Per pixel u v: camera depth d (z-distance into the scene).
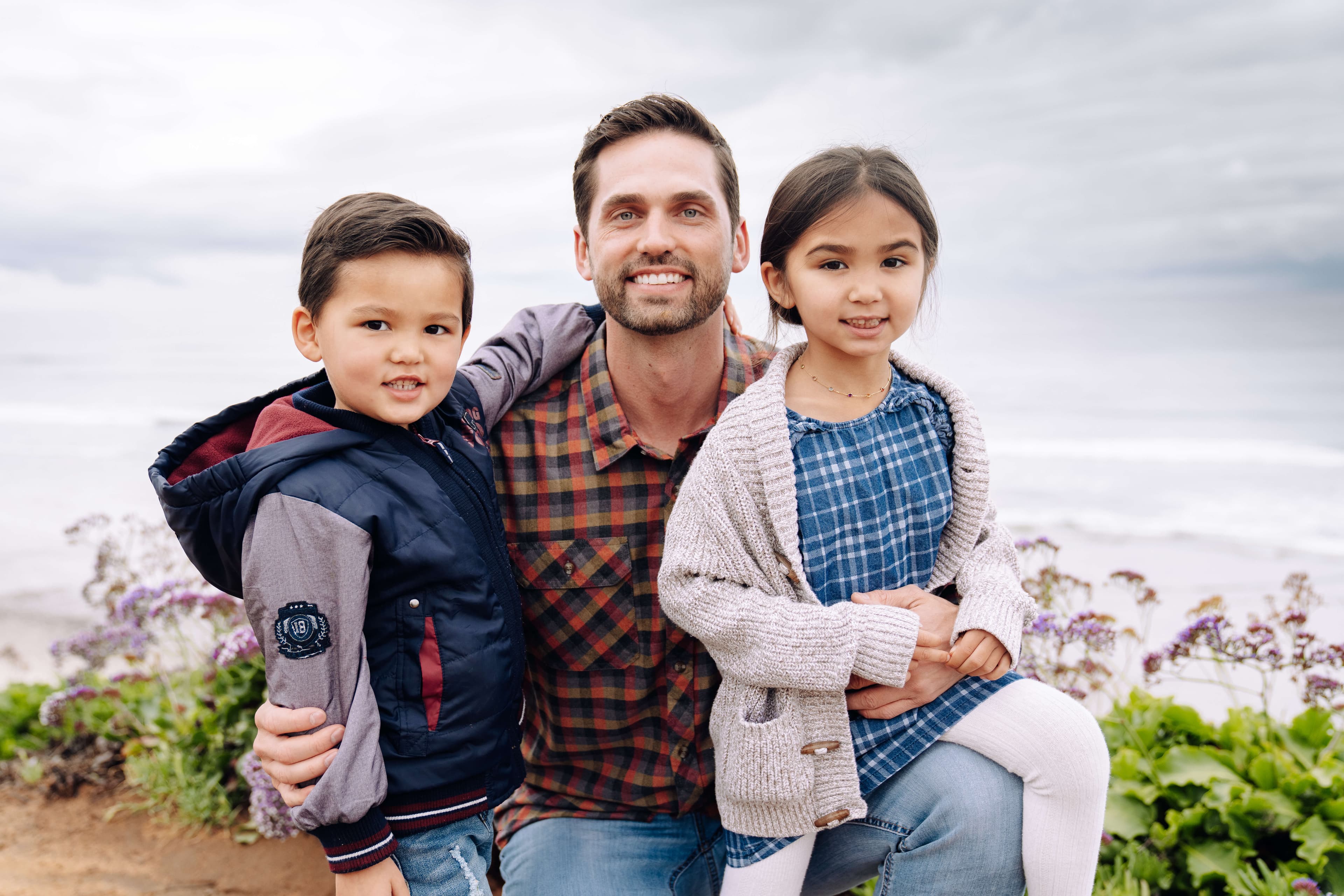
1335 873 2.56
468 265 1.81
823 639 1.69
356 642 1.62
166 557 4.47
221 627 4.02
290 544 1.61
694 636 1.98
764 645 1.72
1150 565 7.98
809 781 1.75
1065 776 1.67
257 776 3.19
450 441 1.87
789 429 1.84
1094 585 7.25
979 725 1.75
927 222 1.86
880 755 1.81
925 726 1.79
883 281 1.80
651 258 2.00
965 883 1.75
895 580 1.87
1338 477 11.59
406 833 1.67
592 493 2.16
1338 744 2.96
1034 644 3.13
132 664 4.20
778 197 1.91
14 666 5.81
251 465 1.63
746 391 1.92
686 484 1.90
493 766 1.77
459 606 1.71
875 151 1.87
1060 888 1.68
